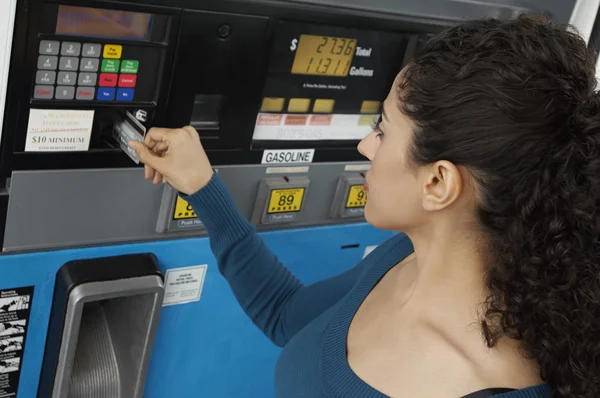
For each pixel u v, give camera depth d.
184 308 1.72
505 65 0.87
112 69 1.33
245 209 1.68
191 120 1.52
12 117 1.28
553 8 1.80
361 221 1.90
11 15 1.17
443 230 0.99
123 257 1.54
